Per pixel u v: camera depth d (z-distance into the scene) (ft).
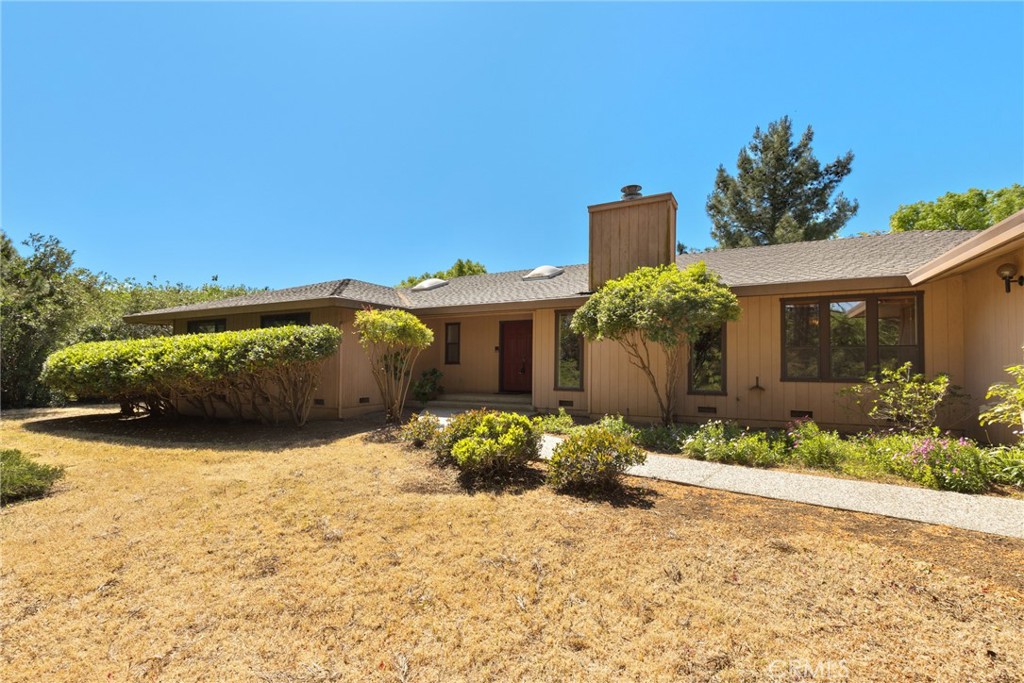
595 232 32.24
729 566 10.10
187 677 7.21
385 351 30.63
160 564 10.89
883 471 17.24
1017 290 18.51
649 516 13.10
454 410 35.37
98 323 48.85
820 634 7.79
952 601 8.54
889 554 10.38
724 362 28.35
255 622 8.62
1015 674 6.72
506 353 40.91
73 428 30.63
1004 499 13.88
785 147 84.02
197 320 40.57
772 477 16.80
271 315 35.81
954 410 23.36
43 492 16.22
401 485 16.57
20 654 7.79
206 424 31.45
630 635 7.94
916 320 24.53
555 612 8.66
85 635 8.29
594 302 25.45
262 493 15.97
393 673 7.20
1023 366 16.15
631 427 25.61
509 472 17.25
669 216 30.09
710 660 7.26
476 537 11.96
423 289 48.06
